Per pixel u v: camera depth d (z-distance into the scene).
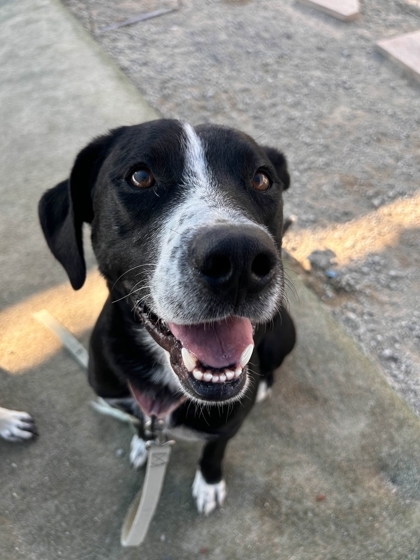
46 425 0.42
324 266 0.55
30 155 0.64
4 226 0.56
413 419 0.44
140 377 0.34
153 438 0.35
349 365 0.47
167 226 0.27
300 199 0.63
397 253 0.57
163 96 0.77
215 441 0.35
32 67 0.78
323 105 0.77
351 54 0.88
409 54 0.84
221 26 0.94
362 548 0.37
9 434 0.40
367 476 0.41
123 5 0.98
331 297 0.53
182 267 0.24
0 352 0.46
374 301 0.53
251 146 0.31
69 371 0.45
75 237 0.34
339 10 0.95
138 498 0.37
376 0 1.02
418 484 0.40
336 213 0.61
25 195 0.59
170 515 0.38
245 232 0.22
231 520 0.38
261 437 0.43
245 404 0.34
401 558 0.37
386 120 0.75
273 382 0.45
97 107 0.71
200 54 0.86
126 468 0.40
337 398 0.45
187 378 0.27
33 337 0.47
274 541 0.37
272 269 0.23
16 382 0.44
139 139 0.30
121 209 0.30
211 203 0.27
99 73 0.77
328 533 0.38
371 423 0.44
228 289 0.23
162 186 0.29
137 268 0.29
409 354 0.49
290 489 0.40
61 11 0.91
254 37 0.91
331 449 0.42
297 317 0.50
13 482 0.39
